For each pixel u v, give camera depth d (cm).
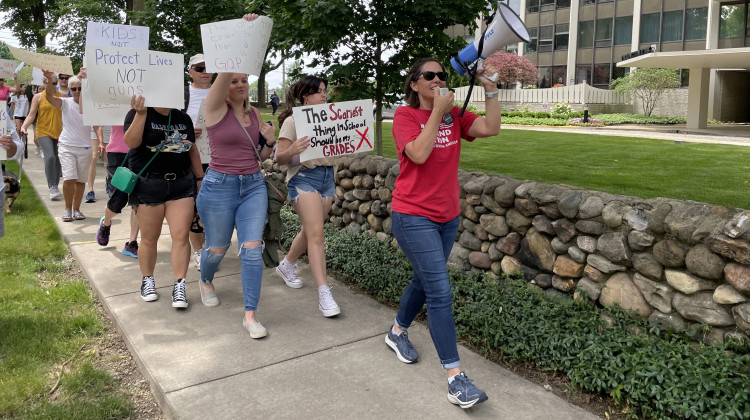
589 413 281
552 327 336
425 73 283
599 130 2166
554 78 3475
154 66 369
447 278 289
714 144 1448
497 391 302
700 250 296
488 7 634
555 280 375
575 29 3309
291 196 414
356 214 573
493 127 296
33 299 429
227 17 921
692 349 299
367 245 506
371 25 590
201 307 417
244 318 382
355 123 411
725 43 2680
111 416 285
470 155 1145
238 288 460
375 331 378
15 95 1266
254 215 377
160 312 405
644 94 3052
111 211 532
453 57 303
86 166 672
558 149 1277
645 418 273
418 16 607
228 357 337
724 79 2891
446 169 288
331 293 449
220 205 374
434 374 320
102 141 780
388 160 538
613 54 3173
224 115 364
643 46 3033
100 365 339
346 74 628
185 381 307
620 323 329
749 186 754
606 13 3167
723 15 2666
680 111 2956
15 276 486
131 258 533
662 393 267
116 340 376
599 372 290
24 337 360
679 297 310
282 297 443
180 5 924
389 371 323
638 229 323
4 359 334
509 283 392
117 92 362
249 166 376
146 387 318
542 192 374
